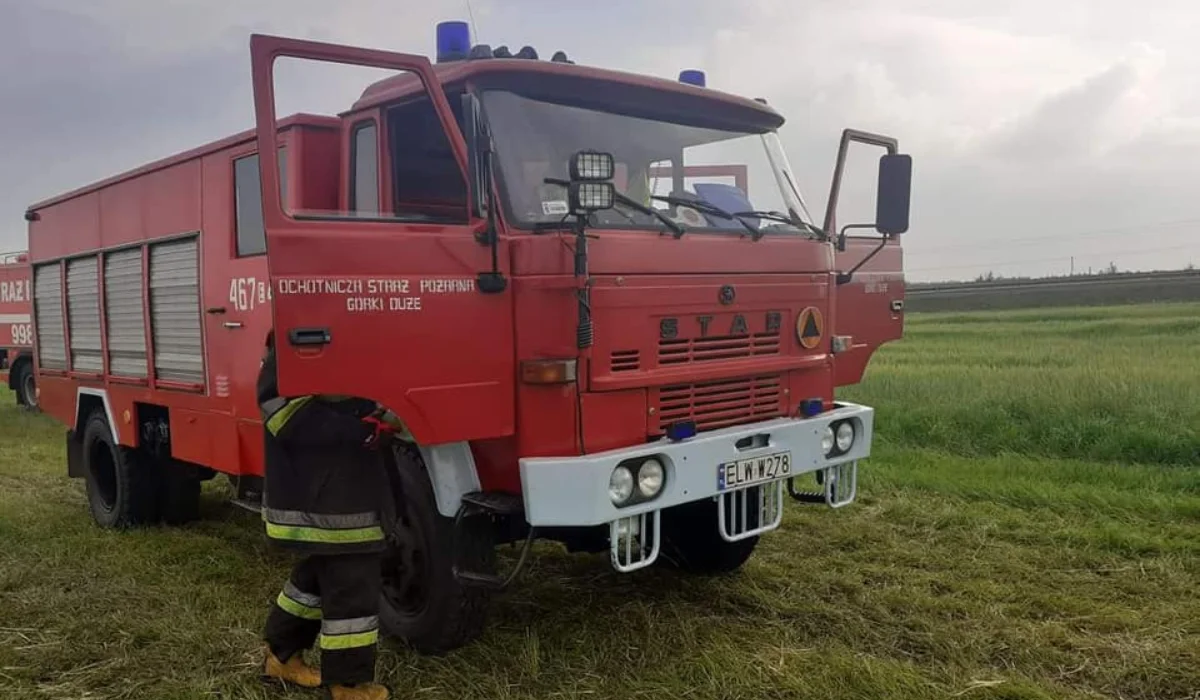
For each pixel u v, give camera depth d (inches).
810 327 194.4
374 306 144.2
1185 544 223.5
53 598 206.5
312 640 161.0
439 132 167.2
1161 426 343.0
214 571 224.7
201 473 269.1
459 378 151.9
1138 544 224.1
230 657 174.6
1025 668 163.3
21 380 578.2
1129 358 589.6
